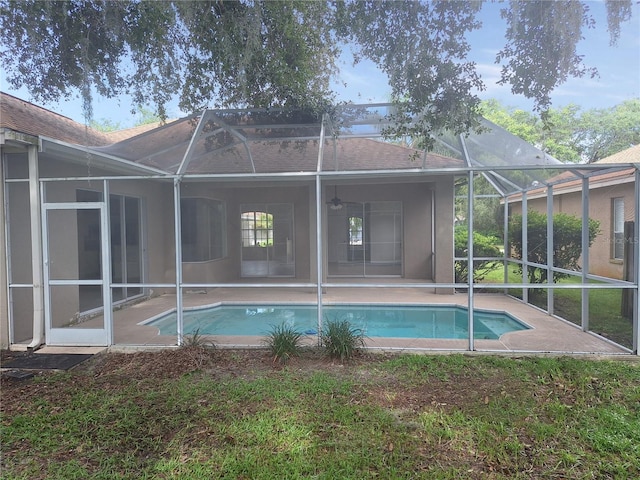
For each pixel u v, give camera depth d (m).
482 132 5.68
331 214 12.23
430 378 4.18
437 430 3.13
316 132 6.80
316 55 6.33
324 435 3.10
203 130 6.43
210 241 10.61
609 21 5.17
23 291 5.66
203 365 4.64
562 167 4.85
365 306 8.50
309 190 9.91
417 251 11.80
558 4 5.20
